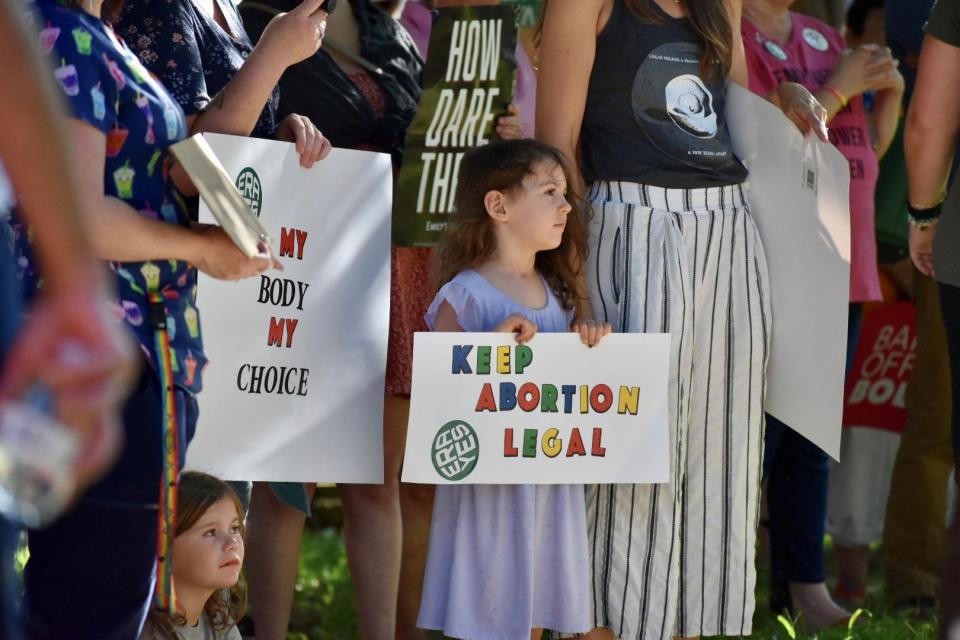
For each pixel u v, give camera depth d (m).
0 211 6.54
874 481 19.11
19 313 6.66
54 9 8.82
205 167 8.93
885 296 19.64
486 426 11.80
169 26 10.88
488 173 12.23
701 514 12.73
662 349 12.08
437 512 12.23
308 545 21.52
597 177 12.66
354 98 14.23
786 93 13.61
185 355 9.41
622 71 12.48
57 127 5.15
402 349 14.19
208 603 11.59
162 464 9.05
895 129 17.84
